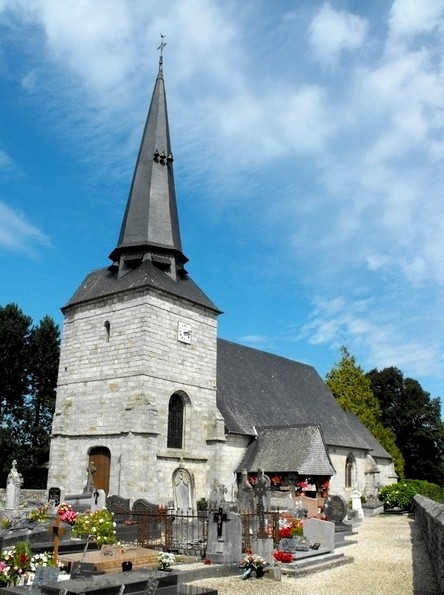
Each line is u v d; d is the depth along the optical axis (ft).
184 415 100.78
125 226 108.06
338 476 134.21
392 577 51.57
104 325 100.68
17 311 163.22
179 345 100.73
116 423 93.50
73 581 36.78
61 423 99.55
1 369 155.94
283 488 101.14
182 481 96.94
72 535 59.72
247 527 60.29
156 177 110.42
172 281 103.86
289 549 58.75
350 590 46.39
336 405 155.53
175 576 39.60
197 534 68.33
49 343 165.48
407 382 223.10
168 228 107.76
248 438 112.27
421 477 216.74
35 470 152.66
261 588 46.75
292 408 133.69
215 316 109.91
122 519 75.92
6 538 54.34
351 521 96.73
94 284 107.65
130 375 94.32
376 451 162.61
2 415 158.30
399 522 103.04
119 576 38.99
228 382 121.08
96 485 94.07
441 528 43.75
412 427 218.79
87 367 100.89
